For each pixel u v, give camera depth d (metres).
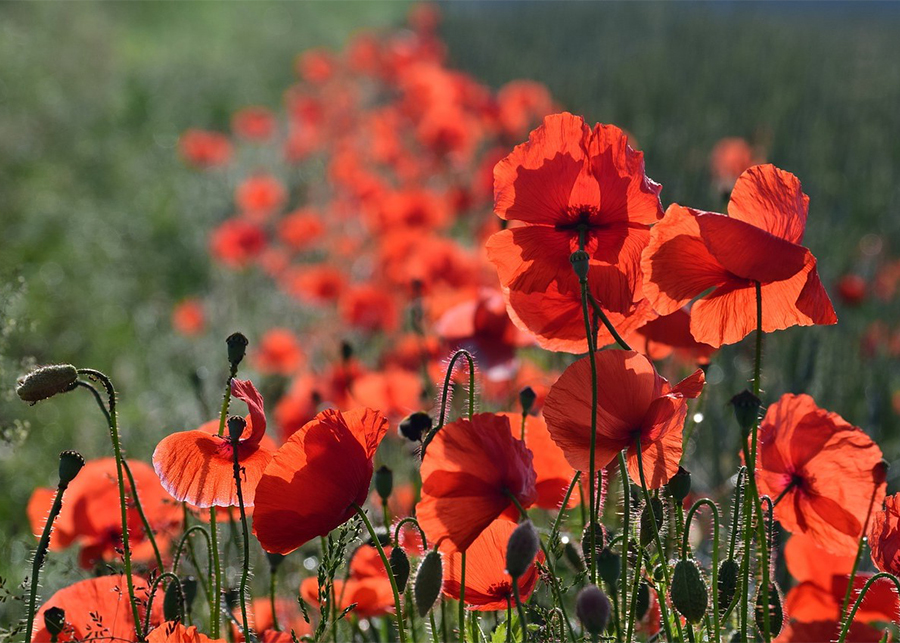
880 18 44.72
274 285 13.83
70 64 27.27
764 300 2.93
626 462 2.94
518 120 14.38
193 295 14.27
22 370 4.39
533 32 35.25
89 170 19.97
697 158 15.38
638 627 3.46
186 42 38.56
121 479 2.80
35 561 2.67
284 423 6.30
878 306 10.73
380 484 3.33
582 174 2.88
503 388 6.02
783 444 3.04
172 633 2.62
